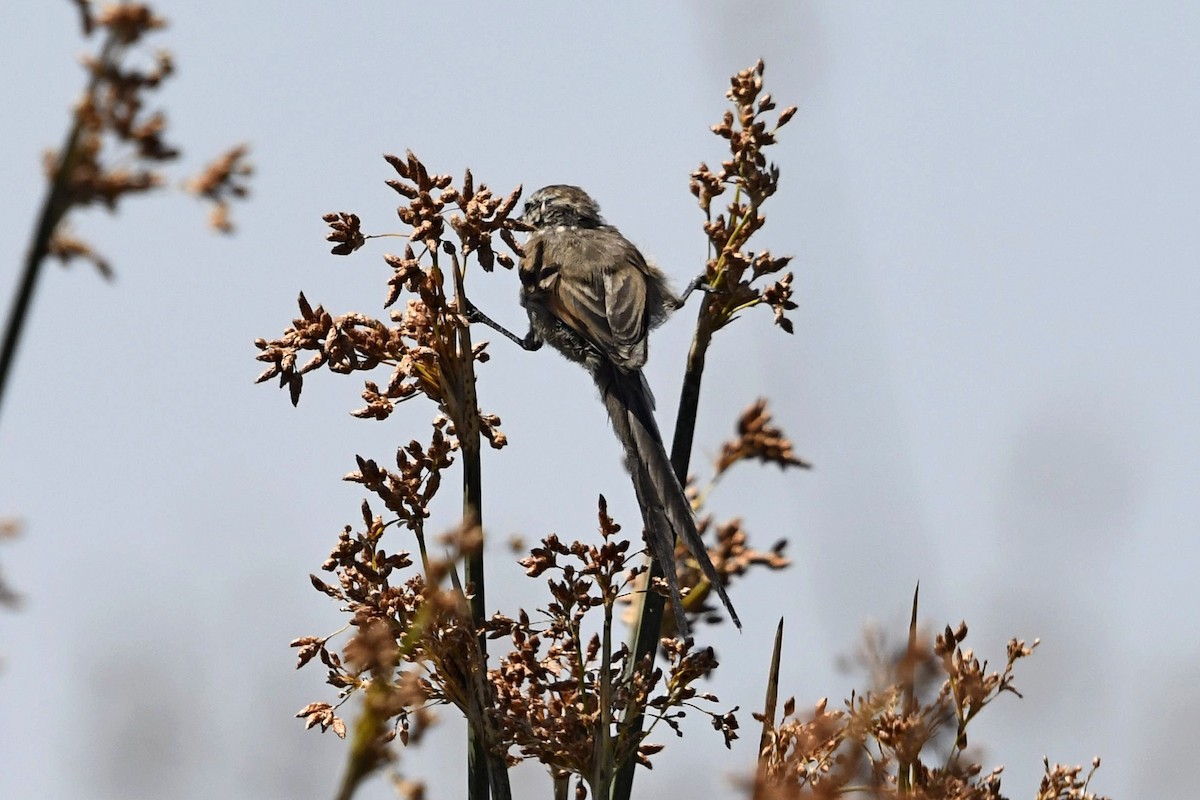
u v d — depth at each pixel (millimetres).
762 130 10109
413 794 5383
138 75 4113
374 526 9055
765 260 10008
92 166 4098
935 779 7941
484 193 9320
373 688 5449
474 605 8812
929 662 6527
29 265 4105
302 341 9406
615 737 9008
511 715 8891
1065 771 8711
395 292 9164
